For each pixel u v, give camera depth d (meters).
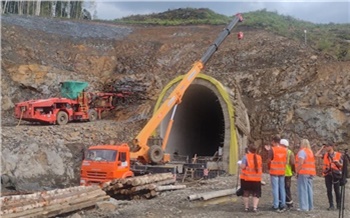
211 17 53.16
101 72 36.25
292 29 41.09
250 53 34.56
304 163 12.93
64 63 35.09
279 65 32.22
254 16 46.78
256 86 31.16
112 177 18.03
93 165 18.41
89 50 37.44
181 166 21.94
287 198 13.30
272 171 12.99
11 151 21.14
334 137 26.39
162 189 17.00
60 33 38.06
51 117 26.89
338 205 13.27
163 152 22.19
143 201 15.45
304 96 28.67
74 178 22.62
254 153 12.91
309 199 13.09
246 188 12.82
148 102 31.91
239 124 25.02
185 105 29.16
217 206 13.95
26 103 26.27
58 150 23.00
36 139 22.98
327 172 13.41
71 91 28.91
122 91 33.59
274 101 29.53
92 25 41.81
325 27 44.38
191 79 24.64
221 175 23.38
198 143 33.00
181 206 14.01
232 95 26.45
